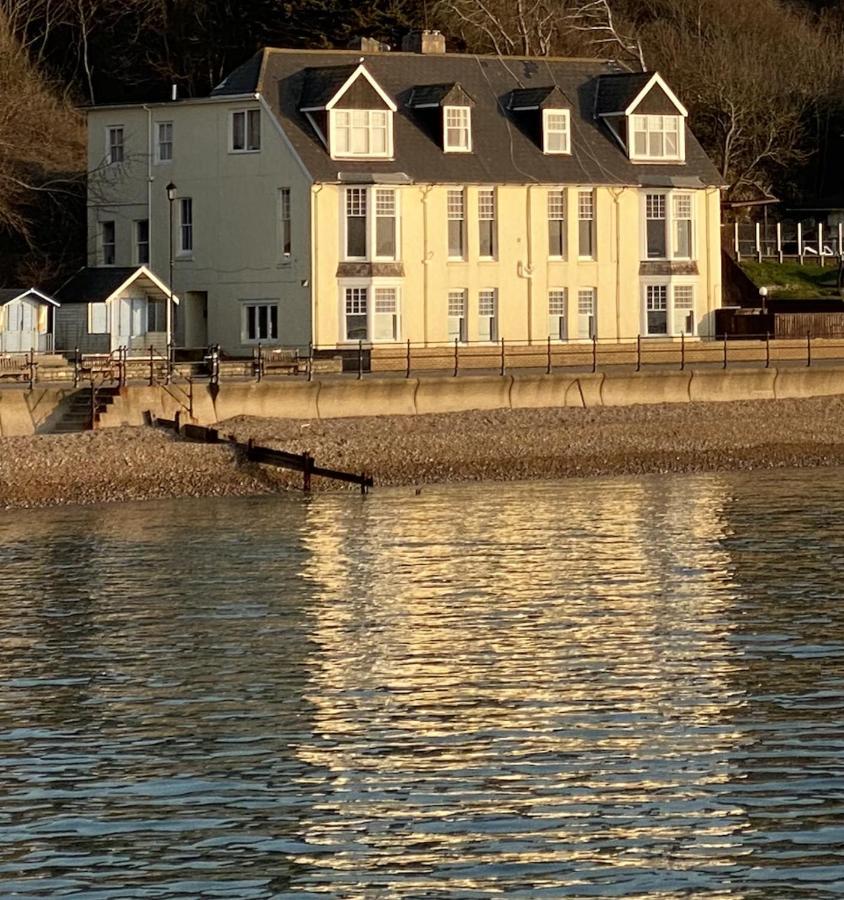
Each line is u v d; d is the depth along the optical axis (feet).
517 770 98.43
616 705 110.01
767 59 397.19
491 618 133.80
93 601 141.08
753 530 171.12
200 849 88.28
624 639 126.72
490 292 268.21
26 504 191.01
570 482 210.79
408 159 262.26
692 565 153.28
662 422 230.07
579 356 260.62
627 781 96.48
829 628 128.88
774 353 266.77
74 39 339.57
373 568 153.48
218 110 265.54
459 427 220.02
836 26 436.76
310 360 230.27
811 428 237.25
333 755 101.45
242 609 137.90
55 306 252.83
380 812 92.68
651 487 205.16
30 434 204.85
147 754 101.96
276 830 90.48
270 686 115.65
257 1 326.85
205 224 268.41
